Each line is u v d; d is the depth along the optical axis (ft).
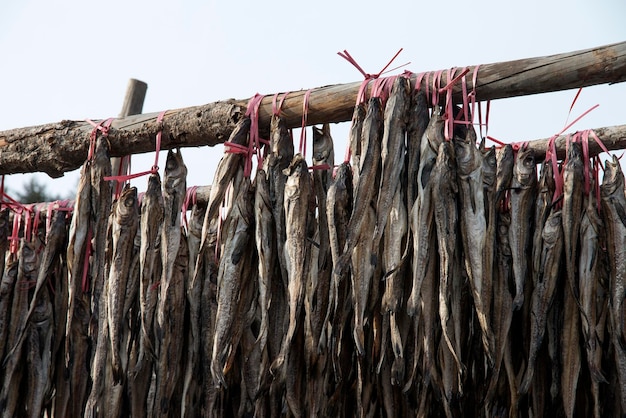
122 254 13.14
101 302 13.33
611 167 11.91
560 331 12.12
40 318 14.53
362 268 11.57
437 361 11.66
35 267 14.92
